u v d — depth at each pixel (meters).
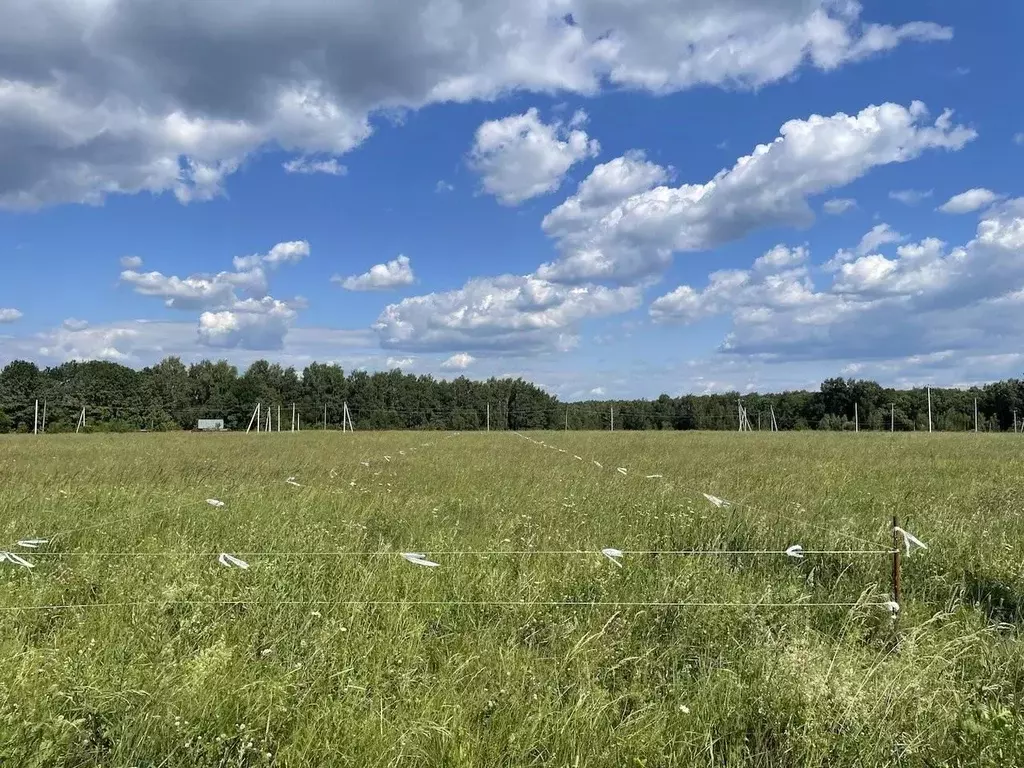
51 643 4.24
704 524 7.46
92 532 7.10
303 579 5.51
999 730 3.15
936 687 3.73
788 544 6.70
